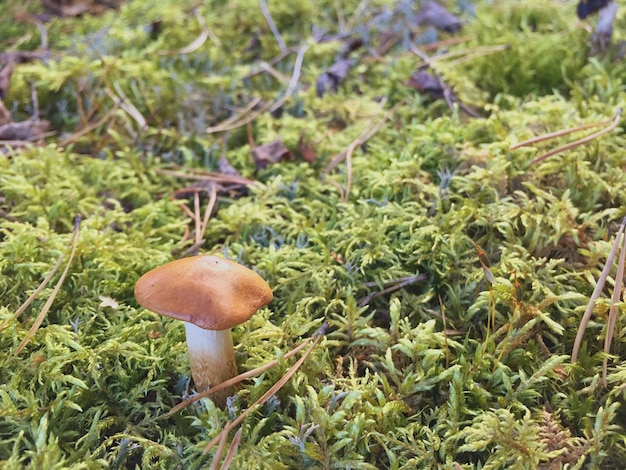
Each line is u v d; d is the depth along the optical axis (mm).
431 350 311
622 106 426
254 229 400
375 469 283
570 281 342
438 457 296
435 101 495
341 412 291
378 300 356
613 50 506
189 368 320
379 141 458
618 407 302
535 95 485
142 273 369
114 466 292
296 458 291
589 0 517
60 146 477
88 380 317
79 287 354
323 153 457
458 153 401
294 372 311
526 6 607
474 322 340
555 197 370
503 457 282
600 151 392
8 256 360
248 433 295
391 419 302
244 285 286
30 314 343
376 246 364
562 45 516
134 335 332
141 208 409
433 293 350
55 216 398
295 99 511
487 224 360
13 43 612
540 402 310
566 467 283
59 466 278
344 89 533
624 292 322
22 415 296
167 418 310
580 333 310
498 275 340
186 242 391
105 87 521
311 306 352
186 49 577
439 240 359
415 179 387
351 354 332
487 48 525
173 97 515
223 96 520
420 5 647
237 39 613
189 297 276
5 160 428
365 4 660
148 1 676
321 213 405
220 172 458
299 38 613
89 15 677
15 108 493
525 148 391
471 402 308
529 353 316
